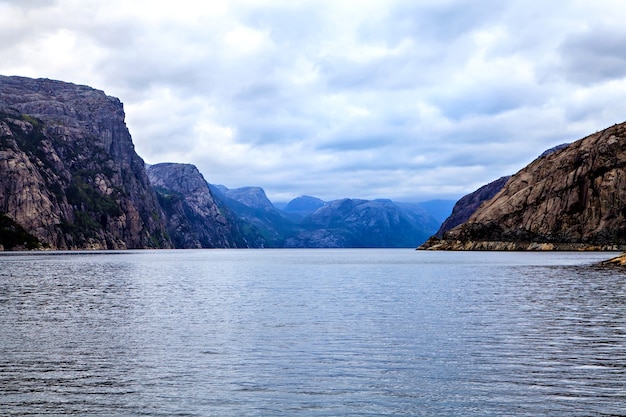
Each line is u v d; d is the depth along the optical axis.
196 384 28.78
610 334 41.66
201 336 41.78
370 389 27.83
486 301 64.56
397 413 24.44
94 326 46.62
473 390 27.56
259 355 35.22
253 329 44.88
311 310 57.38
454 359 33.91
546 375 30.09
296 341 39.69
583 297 66.94
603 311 54.31
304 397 26.62
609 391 27.22
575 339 39.81
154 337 41.38
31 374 30.70
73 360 33.94
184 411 24.78
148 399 26.36
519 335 41.53
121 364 32.91
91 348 37.38
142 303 64.31
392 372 30.94
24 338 41.00
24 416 24.11
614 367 31.67
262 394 27.09
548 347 37.16
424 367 32.00
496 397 26.44
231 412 24.66
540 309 56.34
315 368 31.91
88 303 64.12
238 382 29.11
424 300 66.56
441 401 25.95
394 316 52.31
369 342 39.19
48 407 25.28
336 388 28.05
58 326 46.69
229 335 42.16
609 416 23.92
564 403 25.53
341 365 32.59
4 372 31.09
